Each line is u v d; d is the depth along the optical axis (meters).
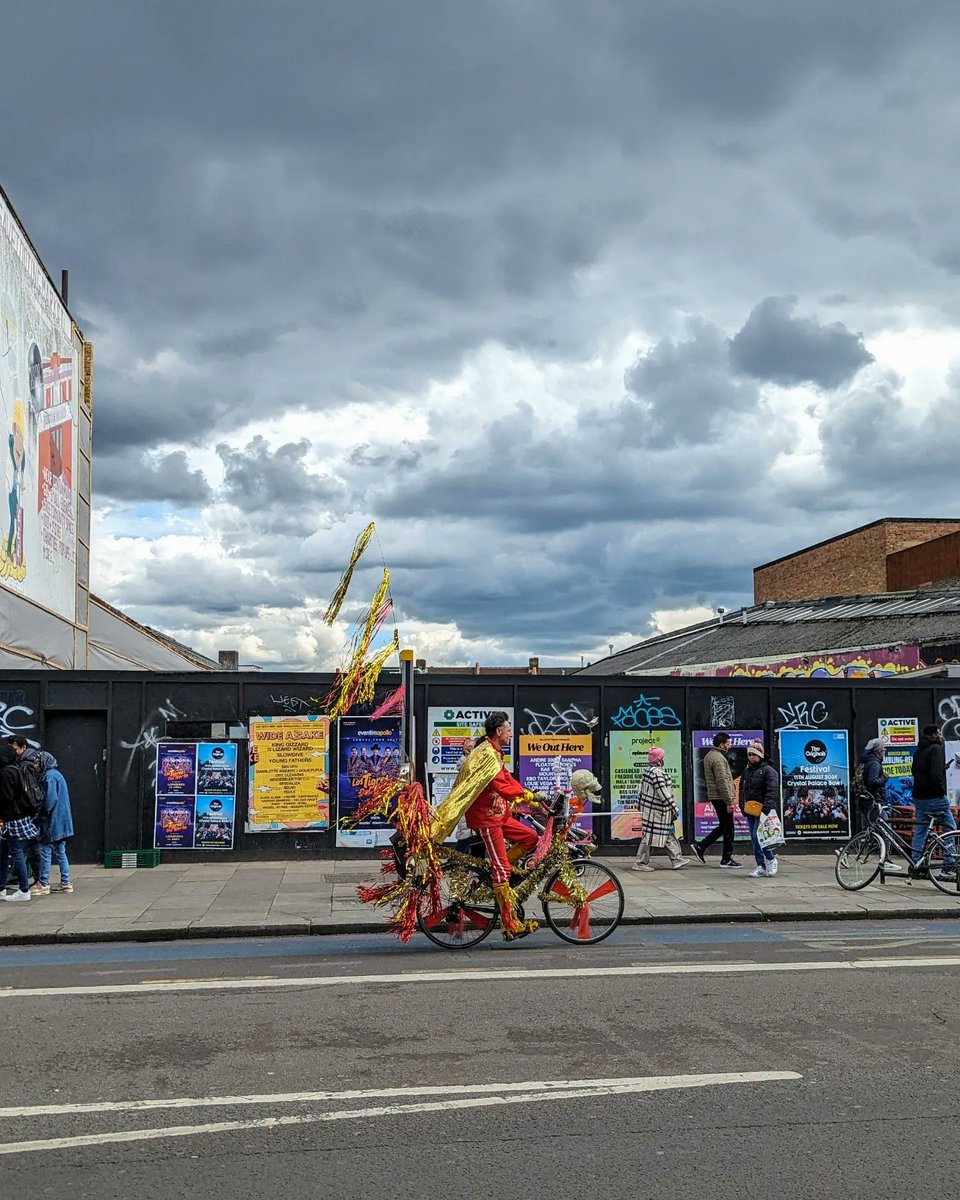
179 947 10.05
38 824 12.64
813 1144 4.91
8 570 16.70
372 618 12.31
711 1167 4.65
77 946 10.16
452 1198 4.35
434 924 9.91
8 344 16.64
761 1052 6.33
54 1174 4.60
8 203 16.61
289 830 15.68
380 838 15.79
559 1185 4.47
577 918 10.09
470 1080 5.81
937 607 26.86
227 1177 4.56
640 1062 6.13
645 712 16.72
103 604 25.44
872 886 13.51
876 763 15.52
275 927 10.70
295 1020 7.14
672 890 13.12
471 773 9.54
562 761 16.47
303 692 15.86
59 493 20.67
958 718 17.55
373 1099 5.52
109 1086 5.76
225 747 15.65
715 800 15.42
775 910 11.70
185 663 30.98
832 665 24.06
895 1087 5.69
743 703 17.00
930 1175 4.57
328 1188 4.45
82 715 15.63
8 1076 5.95
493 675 16.36
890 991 7.95
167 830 15.51
